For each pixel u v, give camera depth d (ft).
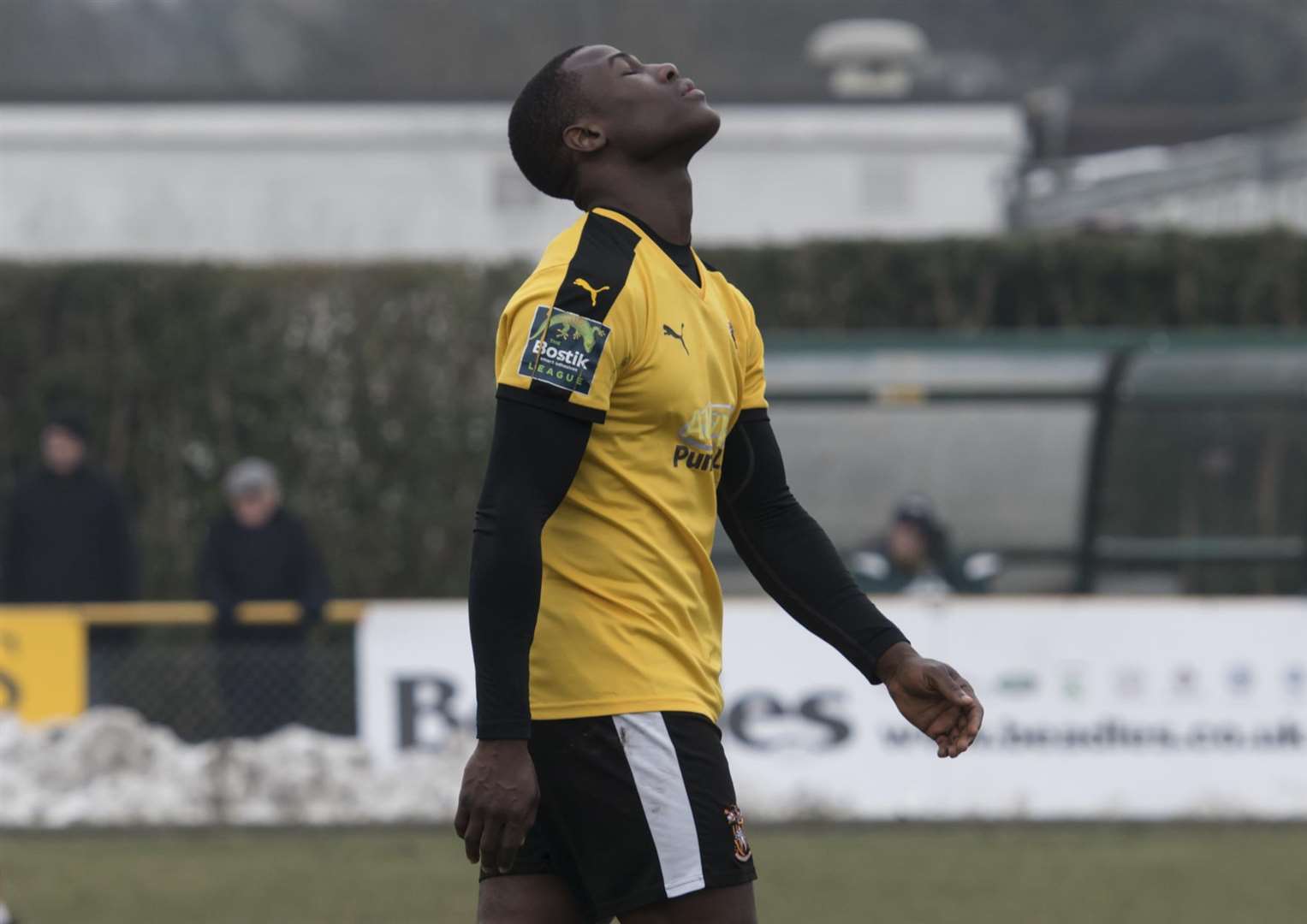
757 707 102.53
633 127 35.78
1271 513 151.43
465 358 155.22
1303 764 101.86
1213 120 322.55
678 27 456.86
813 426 145.79
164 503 153.99
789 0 477.36
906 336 138.21
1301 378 141.49
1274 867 88.89
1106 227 161.89
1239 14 484.33
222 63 459.32
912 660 36.83
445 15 450.30
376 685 104.58
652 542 35.14
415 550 154.92
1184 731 102.12
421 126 186.19
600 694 34.76
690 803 34.63
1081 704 102.01
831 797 102.27
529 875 36.35
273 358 154.71
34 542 117.29
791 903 80.48
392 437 154.81
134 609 106.11
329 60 454.81
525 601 33.24
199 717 105.50
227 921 77.56
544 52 444.14
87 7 458.91
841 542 146.72
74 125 183.32
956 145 196.34
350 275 155.12
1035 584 148.05
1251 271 159.22
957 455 146.41
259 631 107.14
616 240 34.94
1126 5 488.02
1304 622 101.86
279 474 154.71
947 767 102.32
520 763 33.19
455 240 186.50
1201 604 101.91
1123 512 151.84
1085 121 326.65
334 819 103.55
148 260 154.71
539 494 33.53
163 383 154.20
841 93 197.36
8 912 71.56
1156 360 141.59
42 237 182.70
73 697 104.99
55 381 153.38
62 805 103.71
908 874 87.04
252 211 184.75
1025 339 137.08
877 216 195.93
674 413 35.01
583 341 33.63
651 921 34.78
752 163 194.80
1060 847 94.84
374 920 77.46
